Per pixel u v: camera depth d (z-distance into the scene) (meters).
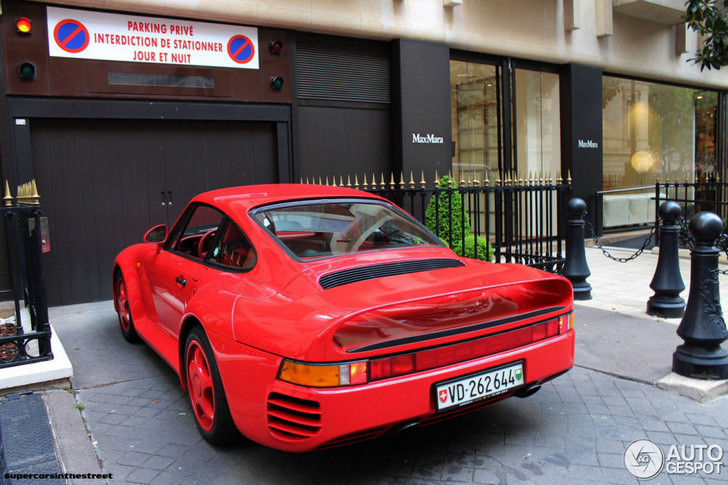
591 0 11.50
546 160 11.45
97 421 3.64
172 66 7.21
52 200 6.71
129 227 7.18
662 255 5.84
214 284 3.36
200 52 7.40
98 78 6.77
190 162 7.55
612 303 6.46
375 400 2.50
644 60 12.70
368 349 2.50
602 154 12.03
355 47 8.82
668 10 11.98
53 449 3.21
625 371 4.29
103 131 6.98
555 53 10.96
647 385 4.09
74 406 3.81
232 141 7.85
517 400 3.91
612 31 11.79
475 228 6.60
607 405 3.79
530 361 2.98
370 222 3.70
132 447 3.29
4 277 6.41
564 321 3.19
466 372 2.74
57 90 6.55
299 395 2.46
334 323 2.44
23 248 4.54
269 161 8.14
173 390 4.17
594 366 4.44
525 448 3.22
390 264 3.22
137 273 5.07
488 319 2.93
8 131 6.31
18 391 4.00
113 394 4.09
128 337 5.25
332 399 2.43
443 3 9.33
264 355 2.63
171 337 4.30
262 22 7.72
